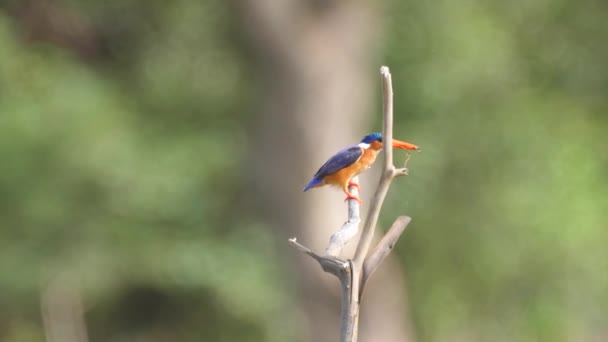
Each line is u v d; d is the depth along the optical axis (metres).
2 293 17.77
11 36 18.12
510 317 18.38
